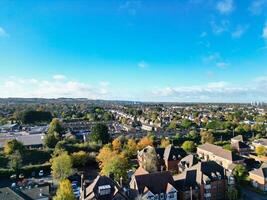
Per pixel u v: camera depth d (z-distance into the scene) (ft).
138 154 406.82
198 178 276.62
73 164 382.83
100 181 242.78
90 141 510.99
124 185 290.15
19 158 383.45
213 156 419.13
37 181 331.77
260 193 302.25
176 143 556.51
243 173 333.83
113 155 344.08
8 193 250.16
